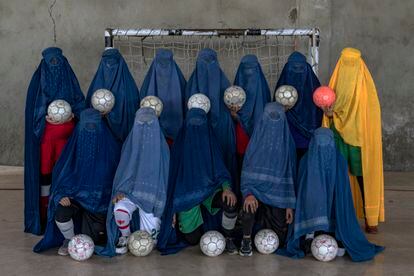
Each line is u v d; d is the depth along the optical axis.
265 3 7.87
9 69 8.15
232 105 5.30
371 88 5.35
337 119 5.32
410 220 5.90
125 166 4.80
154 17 7.92
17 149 8.20
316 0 7.87
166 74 5.58
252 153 4.86
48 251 4.95
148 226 4.88
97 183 4.84
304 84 5.50
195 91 5.54
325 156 4.71
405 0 7.98
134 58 7.88
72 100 5.41
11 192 6.96
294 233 4.77
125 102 5.52
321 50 7.93
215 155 4.91
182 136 4.96
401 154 8.14
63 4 8.01
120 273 4.46
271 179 4.82
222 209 4.92
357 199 5.57
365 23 7.97
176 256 4.82
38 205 5.34
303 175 4.81
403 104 8.09
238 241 5.06
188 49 7.87
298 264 4.65
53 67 5.32
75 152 4.88
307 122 5.44
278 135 4.80
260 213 4.98
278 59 7.81
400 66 8.04
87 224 4.94
